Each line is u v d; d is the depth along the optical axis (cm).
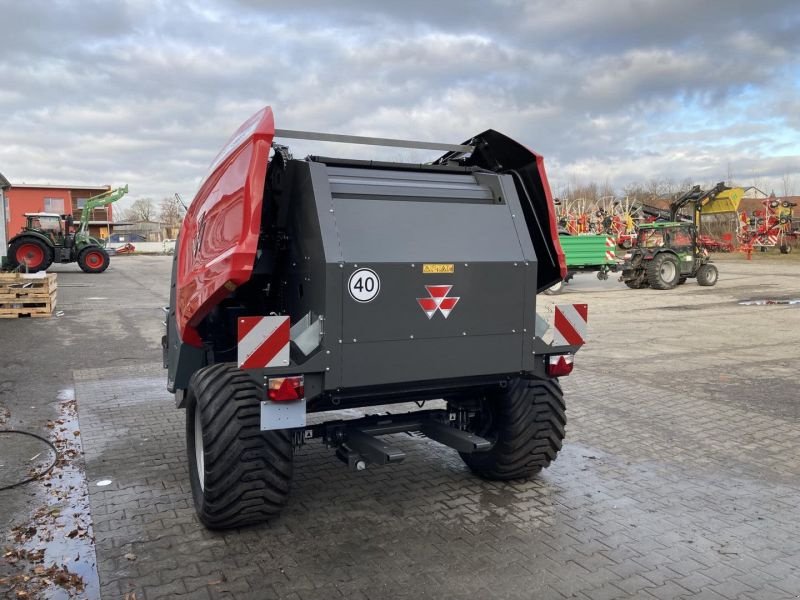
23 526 391
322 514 411
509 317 388
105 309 1515
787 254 3791
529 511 418
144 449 537
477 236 382
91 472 483
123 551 360
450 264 365
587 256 2127
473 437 402
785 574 340
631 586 327
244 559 352
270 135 346
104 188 5922
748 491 456
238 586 324
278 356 333
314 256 349
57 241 2670
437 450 541
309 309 359
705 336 1173
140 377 813
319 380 348
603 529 393
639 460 520
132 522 397
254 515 373
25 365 882
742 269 2861
